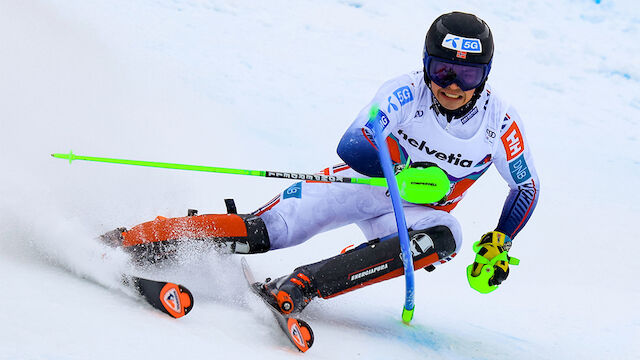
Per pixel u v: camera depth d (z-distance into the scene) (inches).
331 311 582.6
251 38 1609.3
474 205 1087.6
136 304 455.2
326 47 1670.8
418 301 676.1
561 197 1210.0
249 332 462.6
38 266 486.0
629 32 2076.8
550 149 1448.1
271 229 561.6
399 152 560.4
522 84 1760.6
